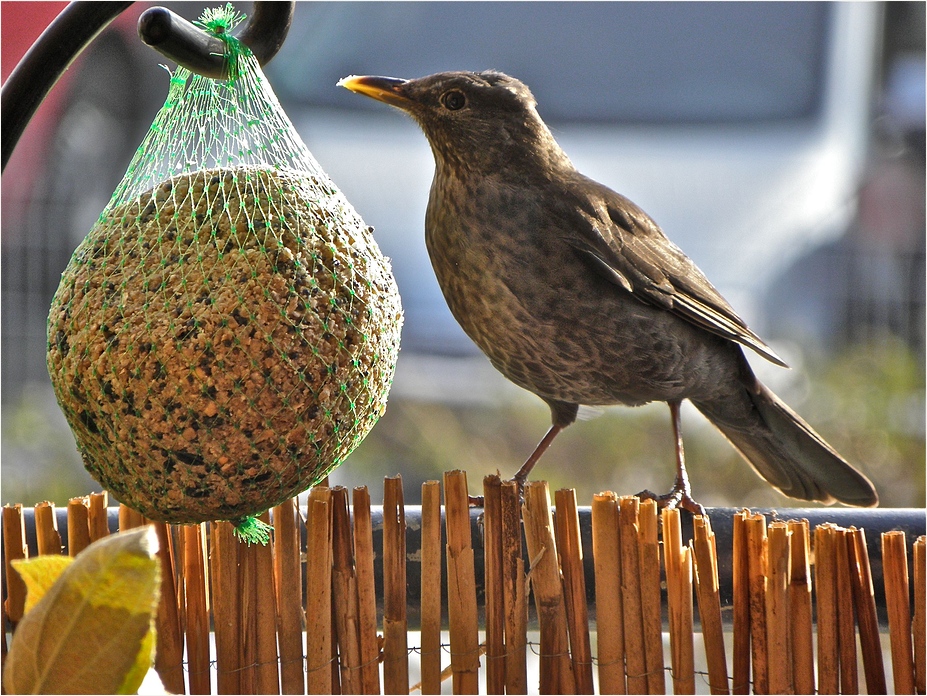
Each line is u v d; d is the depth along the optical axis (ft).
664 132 60.29
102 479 17.30
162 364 16.08
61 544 19.53
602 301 23.85
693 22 61.46
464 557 19.19
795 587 19.04
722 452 47.24
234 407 16.16
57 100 57.57
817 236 57.52
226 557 19.03
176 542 19.42
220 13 17.78
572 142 59.57
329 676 19.03
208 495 16.60
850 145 61.00
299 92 58.23
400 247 53.47
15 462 46.60
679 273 25.18
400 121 56.90
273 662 19.16
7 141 16.14
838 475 26.84
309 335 16.42
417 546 20.21
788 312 56.24
